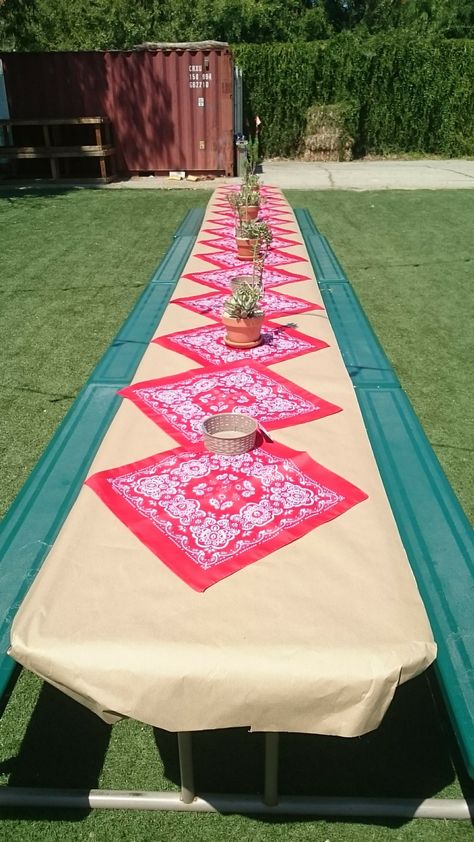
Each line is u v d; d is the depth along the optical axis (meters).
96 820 1.72
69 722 1.98
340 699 1.27
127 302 5.25
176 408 2.31
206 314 3.36
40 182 11.12
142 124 11.36
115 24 16.80
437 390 3.87
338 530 1.65
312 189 10.55
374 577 1.50
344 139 14.10
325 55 13.56
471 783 1.79
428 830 1.69
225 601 1.42
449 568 1.80
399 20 20.97
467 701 1.42
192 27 17.80
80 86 11.04
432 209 8.87
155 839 1.67
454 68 13.73
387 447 2.38
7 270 6.17
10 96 11.09
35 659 1.31
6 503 2.83
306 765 1.85
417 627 1.37
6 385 3.90
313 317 3.31
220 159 11.58
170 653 1.30
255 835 1.68
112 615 1.39
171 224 7.98
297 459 1.96
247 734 1.96
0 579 1.73
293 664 1.28
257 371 2.63
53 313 5.04
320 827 1.70
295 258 4.54
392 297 5.48
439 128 14.34
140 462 1.95
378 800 1.73
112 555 1.56
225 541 1.60
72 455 2.29
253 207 5.23
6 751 1.89
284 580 1.48
